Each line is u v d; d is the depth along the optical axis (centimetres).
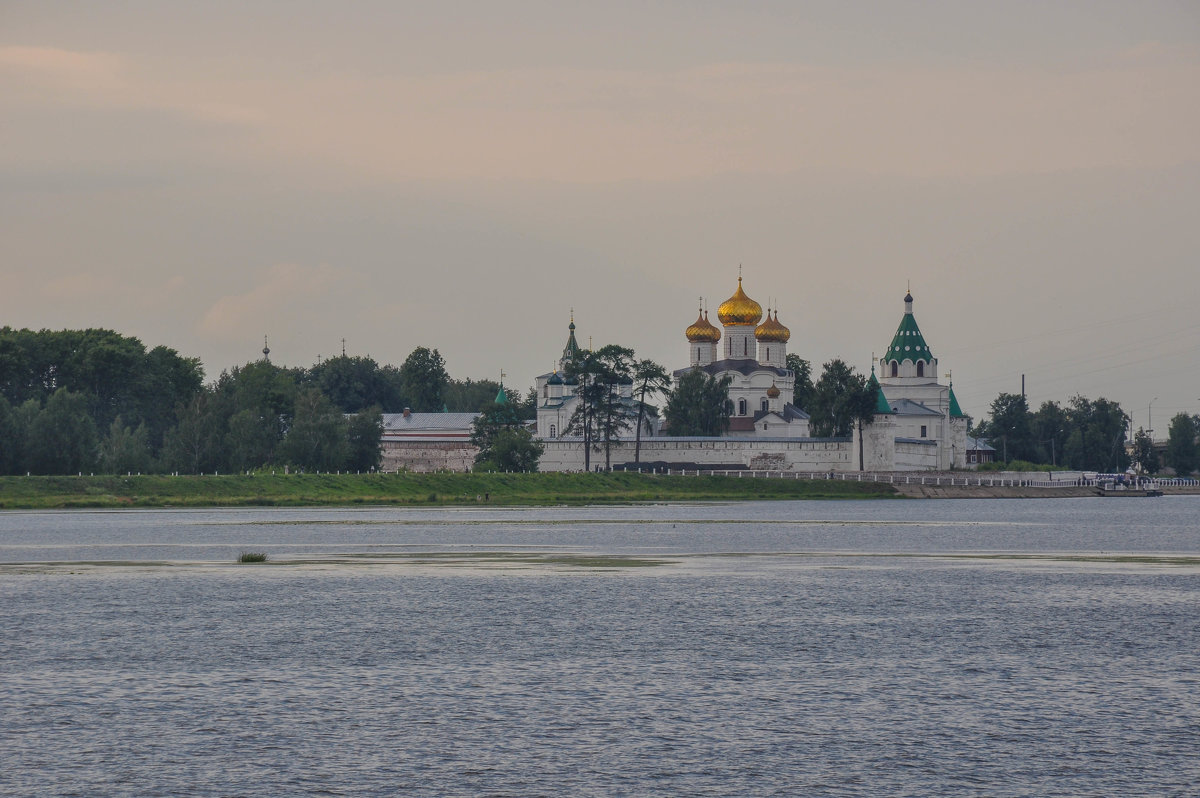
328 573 15712
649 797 6412
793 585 14500
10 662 9588
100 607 12562
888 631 11031
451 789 6544
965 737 7462
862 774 6781
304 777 6719
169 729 7631
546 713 8006
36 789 6538
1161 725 7719
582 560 17575
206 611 12275
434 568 16350
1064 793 6500
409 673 9188
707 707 8169
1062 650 10100
